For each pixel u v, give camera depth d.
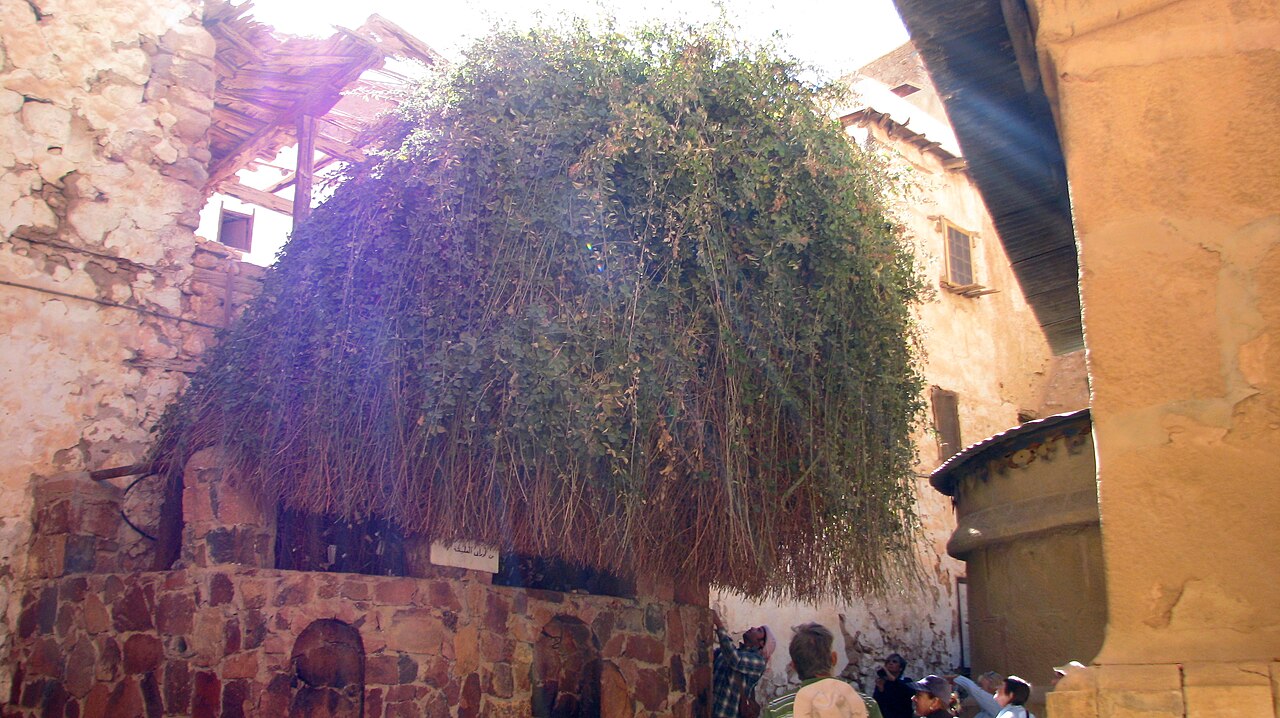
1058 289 5.68
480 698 6.54
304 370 6.64
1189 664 2.01
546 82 6.60
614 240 6.29
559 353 5.98
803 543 6.81
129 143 8.72
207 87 9.30
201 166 9.13
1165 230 2.28
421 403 6.23
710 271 6.20
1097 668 2.11
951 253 17.50
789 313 6.46
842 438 6.61
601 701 7.24
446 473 6.18
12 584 7.36
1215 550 2.09
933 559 15.53
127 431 8.25
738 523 6.20
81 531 7.42
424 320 6.33
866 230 6.84
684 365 6.18
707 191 6.35
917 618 14.87
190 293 8.85
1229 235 2.22
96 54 8.66
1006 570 9.71
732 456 6.21
